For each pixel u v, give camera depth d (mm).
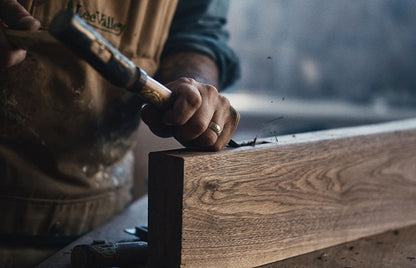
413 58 3111
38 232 1096
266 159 848
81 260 820
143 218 1213
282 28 3139
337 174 975
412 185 1145
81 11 951
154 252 810
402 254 965
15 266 1062
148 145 2061
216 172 784
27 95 979
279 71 3158
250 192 834
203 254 788
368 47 3156
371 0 3117
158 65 1162
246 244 842
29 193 1066
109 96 1081
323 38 3197
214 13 1333
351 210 1015
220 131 788
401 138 1103
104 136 1127
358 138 1008
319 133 1029
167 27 1145
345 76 3178
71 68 974
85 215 1168
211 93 787
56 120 1026
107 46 603
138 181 2043
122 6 1016
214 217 793
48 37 665
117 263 831
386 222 1097
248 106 2508
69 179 1107
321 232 965
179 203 754
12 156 1040
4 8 691
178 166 750
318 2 3135
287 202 894
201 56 1206
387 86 3111
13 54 693
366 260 928
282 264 891
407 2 3078
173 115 724
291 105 2740
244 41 3131
